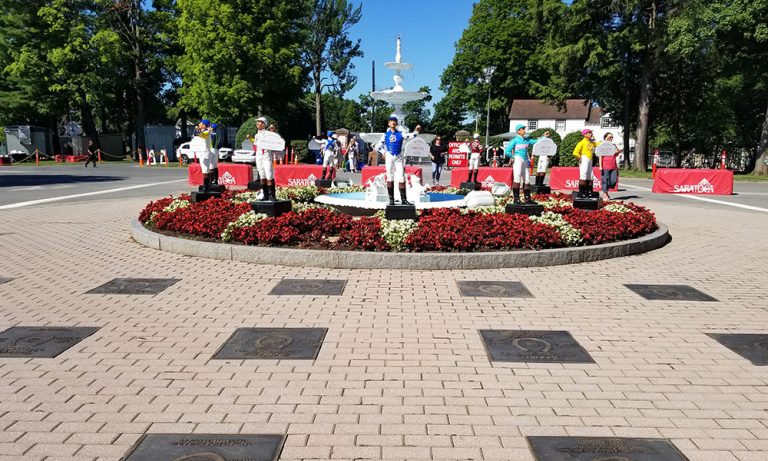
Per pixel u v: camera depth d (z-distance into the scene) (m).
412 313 6.31
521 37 59.84
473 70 63.94
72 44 44.34
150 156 42.56
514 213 11.03
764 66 33.44
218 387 4.36
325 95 82.94
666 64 37.06
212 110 42.62
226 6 40.38
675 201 19.34
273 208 10.35
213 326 5.82
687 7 31.89
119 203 16.56
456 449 3.49
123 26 47.66
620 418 3.92
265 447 3.47
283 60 43.47
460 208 12.13
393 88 20.45
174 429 3.70
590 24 37.91
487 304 6.70
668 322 6.10
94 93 45.03
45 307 6.44
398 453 3.44
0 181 24.81
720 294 7.27
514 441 3.59
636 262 9.21
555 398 4.23
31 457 3.36
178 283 7.55
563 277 8.10
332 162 18.36
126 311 6.31
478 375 4.65
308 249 8.73
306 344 5.30
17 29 44.91
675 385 4.50
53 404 4.06
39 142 46.59
